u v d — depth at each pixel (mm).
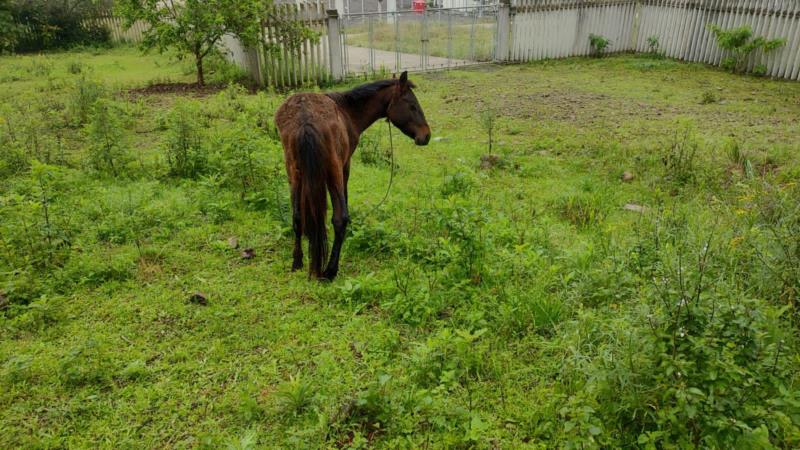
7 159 7840
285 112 5070
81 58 19891
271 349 4258
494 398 3738
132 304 4828
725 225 5680
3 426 3490
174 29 13555
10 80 15234
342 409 3527
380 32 24438
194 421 3555
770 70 14625
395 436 3391
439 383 3832
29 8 21672
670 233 5371
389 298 4887
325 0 15625
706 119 10750
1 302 4668
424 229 6141
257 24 13195
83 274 5191
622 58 18062
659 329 3193
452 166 8547
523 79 15258
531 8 17484
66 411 3586
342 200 5086
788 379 3354
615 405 3205
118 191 7168
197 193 7000
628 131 10016
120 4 13898
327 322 4586
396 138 9984
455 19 26297
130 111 11031
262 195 6855
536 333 4422
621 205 7047
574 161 8633
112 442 3387
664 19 17703
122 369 4008
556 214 6777
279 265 5480
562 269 5223
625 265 4867
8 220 5625
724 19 15656
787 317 4055
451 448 3316
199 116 10680
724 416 2945
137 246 5688
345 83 14930
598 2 18188
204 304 4844
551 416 3479
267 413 3576
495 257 5309
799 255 4508
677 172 7617
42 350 4215
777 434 3125
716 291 3717
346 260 5621
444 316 4684
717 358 3029
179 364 4043
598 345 3906
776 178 7223
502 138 10000
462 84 14633
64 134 9828
